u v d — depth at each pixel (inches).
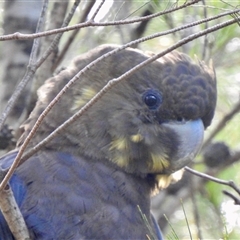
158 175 282.7
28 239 214.2
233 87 373.1
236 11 195.9
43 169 259.4
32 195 252.8
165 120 273.9
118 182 267.9
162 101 272.7
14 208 211.0
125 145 270.8
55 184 257.0
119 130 270.2
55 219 251.6
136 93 272.7
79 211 255.3
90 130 269.1
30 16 352.8
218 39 342.3
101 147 269.3
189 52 339.9
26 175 255.9
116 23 201.9
